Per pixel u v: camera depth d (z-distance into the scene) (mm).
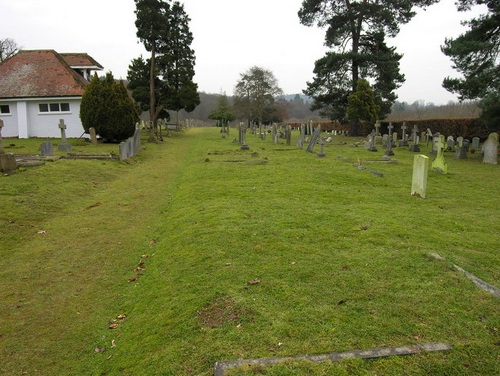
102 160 15891
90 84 22891
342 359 3180
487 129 28031
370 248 5820
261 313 3971
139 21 30984
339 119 36125
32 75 27312
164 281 5117
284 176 12719
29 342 4137
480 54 19641
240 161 16562
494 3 19594
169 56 32531
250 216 7629
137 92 33906
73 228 7898
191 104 35406
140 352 3693
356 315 3891
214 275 4977
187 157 19453
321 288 4496
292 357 3227
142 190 11547
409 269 5012
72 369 3701
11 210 8336
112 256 6492
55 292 5238
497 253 5773
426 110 55312
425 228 6914
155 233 7605
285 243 6051
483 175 13828
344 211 8062
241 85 68938
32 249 6734
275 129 27047
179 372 3229
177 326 3938
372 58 30953
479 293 4336
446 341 3447
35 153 16781
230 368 3084
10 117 26469
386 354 3248
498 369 3094
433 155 20203
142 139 30188
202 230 6797
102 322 4504
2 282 5508
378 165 15859
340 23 32219
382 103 33219
